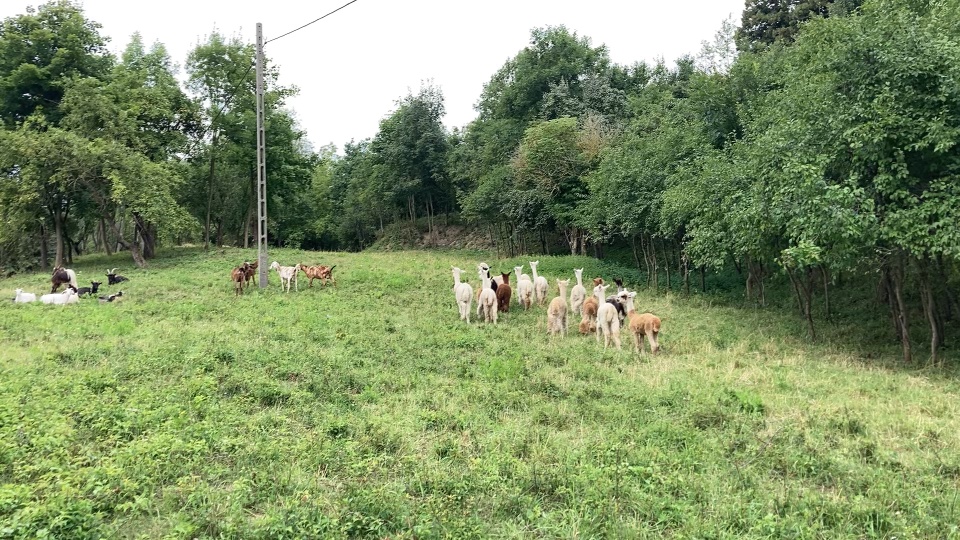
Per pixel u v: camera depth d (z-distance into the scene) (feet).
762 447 22.61
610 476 19.61
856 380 34.91
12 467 18.65
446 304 59.77
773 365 38.45
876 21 39.93
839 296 63.57
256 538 15.24
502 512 17.46
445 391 29.94
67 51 98.53
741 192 48.62
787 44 94.89
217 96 108.88
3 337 39.99
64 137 83.97
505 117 133.49
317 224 179.11
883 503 18.30
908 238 34.76
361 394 28.71
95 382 27.68
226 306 55.06
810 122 42.04
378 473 19.92
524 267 84.17
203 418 24.23
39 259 116.57
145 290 66.23
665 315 58.13
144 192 86.84
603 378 33.73
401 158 148.87
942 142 33.94
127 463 18.95
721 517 17.15
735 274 85.30
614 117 107.96
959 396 31.65
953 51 35.12
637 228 75.92
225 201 131.64
